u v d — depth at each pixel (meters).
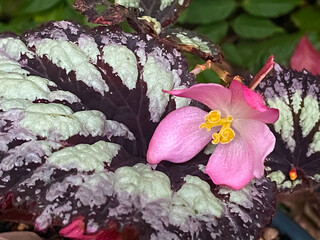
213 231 0.09
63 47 0.11
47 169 0.09
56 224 0.09
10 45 0.11
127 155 0.10
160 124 0.10
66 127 0.10
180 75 0.11
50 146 0.10
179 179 0.10
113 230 0.10
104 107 0.11
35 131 0.10
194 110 0.11
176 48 0.12
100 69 0.11
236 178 0.10
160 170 0.11
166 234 0.09
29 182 0.09
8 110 0.10
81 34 0.11
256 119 0.10
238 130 0.10
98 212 0.09
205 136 0.11
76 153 0.09
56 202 0.09
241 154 0.10
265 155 0.10
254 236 0.10
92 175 0.09
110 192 0.09
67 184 0.09
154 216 0.09
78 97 0.11
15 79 0.10
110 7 0.11
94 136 0.10
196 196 0.10
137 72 0.11
